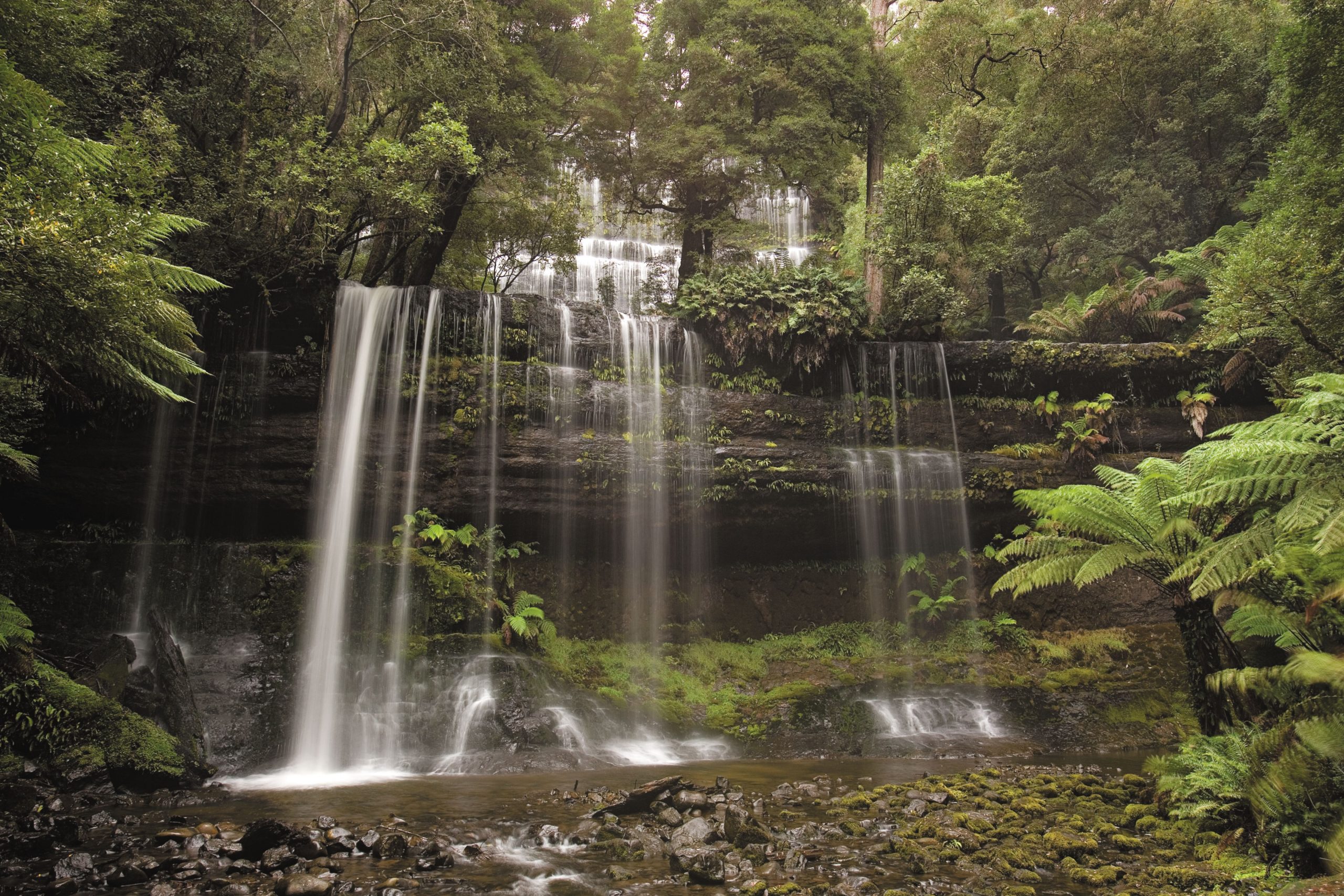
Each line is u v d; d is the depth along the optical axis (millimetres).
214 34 13734
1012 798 7652
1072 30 22953
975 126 25672
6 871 5168
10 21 9680
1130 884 5277
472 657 11562
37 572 11461
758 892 4980
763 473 14930
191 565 11898
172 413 12875
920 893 5090
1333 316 12555
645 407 14922
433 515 13219
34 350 8203
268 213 14000
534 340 14609
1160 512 7828
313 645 11398
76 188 7242
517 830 6492
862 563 15609
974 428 16609
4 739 7746
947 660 14273
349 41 15109
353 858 5645
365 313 13773
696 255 22031
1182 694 12938
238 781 8812
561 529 14234
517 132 18172
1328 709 5465
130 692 9359
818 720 11953
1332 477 6500
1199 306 18828
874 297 19281
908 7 31422
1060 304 24359
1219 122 22703
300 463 13109
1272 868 5297
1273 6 22641
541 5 20172
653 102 21562
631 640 14156
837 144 22234
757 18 20672
